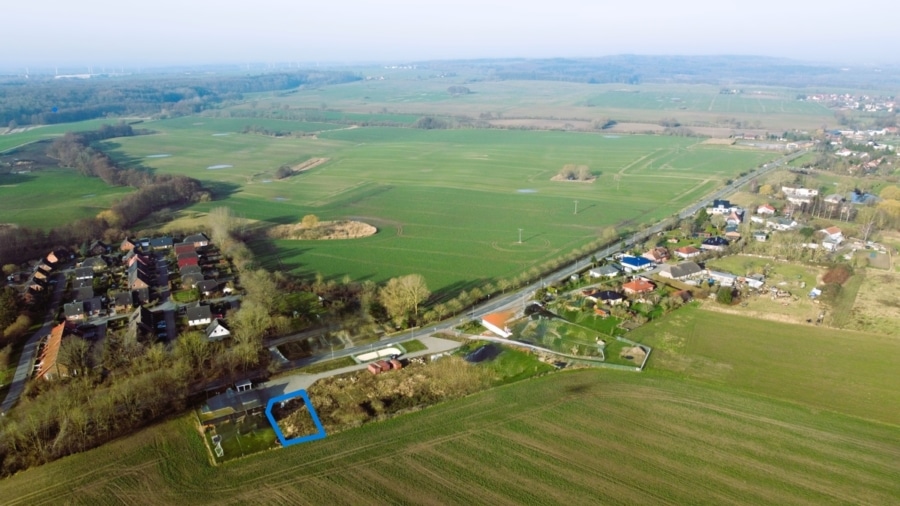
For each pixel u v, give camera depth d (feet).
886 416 308.40
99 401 314.55
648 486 256.32
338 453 282.36
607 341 399.85
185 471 271.90
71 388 332.80
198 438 297.12
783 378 347.77
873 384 339.77
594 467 268.82
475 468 269.23
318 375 358.43
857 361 366.84
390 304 434.30
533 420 306.35
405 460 276.00
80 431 292.61
